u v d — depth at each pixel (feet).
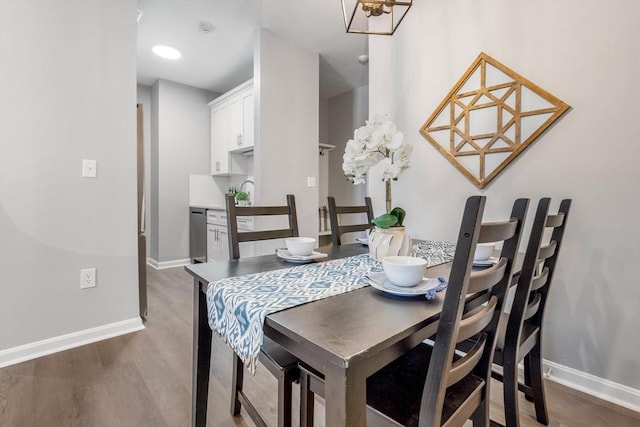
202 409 4.21
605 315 5.20
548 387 5.51
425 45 7.41
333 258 4.64
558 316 5.65
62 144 6.43
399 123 8.01
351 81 13.93
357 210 6.69
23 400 4.93
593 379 5.32
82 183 6.70
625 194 4.95
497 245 6.10
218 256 12.67
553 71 5.57
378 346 2.08
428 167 7.45
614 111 5.00
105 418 4.58
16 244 6.01
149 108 14.35
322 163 15.33
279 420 3.43
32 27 6.06
